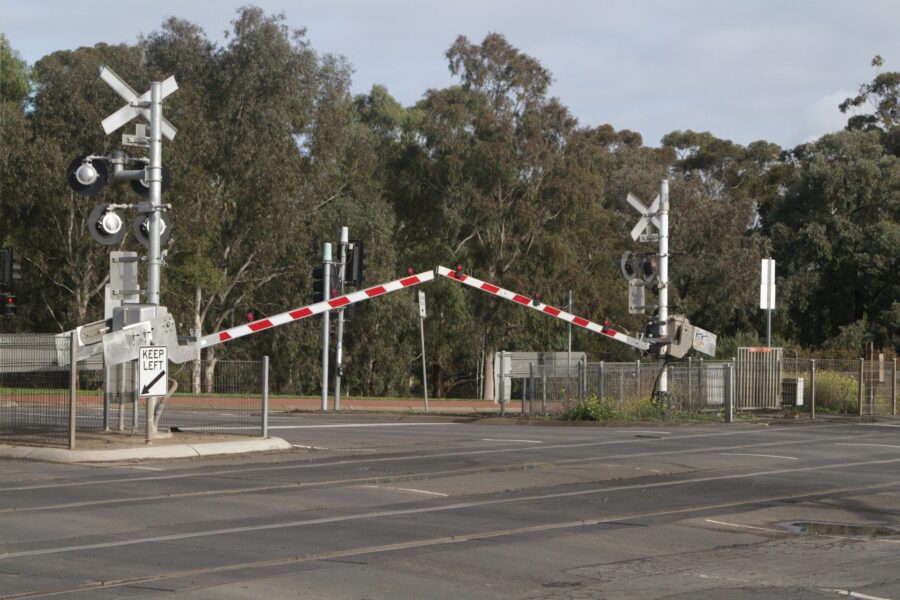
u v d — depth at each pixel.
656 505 14.17
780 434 26.94
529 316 60.47
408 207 64.12
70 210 49.94
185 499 14.14
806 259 70.31
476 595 8.76
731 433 27.14
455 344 63.09
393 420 32.16
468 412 36.91
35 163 47.53
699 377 32.72
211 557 10.25
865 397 36.34
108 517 12.60
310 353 58.19
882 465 19.50
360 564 9.98
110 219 20.17
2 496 14.28
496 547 10.95
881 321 68.06
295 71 52.44
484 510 13.57
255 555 10.38
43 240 51.62
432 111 61.03
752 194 81.88
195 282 51.38
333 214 56.41
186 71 52.16
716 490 15.77
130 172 20.50
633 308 31.59
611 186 71.06
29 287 54.75
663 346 31.67
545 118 60.47
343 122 54.44
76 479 16.16
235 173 51.88
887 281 69.31
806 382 36.03
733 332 71.50
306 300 55.88
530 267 61.50
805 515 13.45
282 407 37.41
